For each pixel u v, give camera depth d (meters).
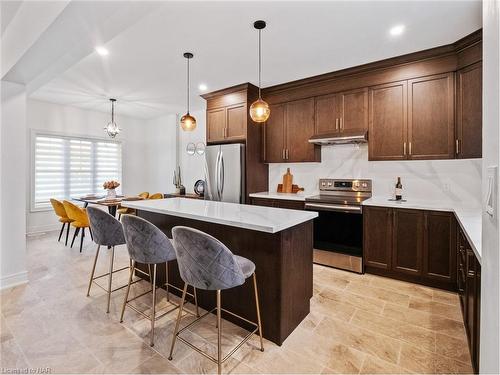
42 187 5.22
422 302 2.49
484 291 0.86
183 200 3.08
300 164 4.25
